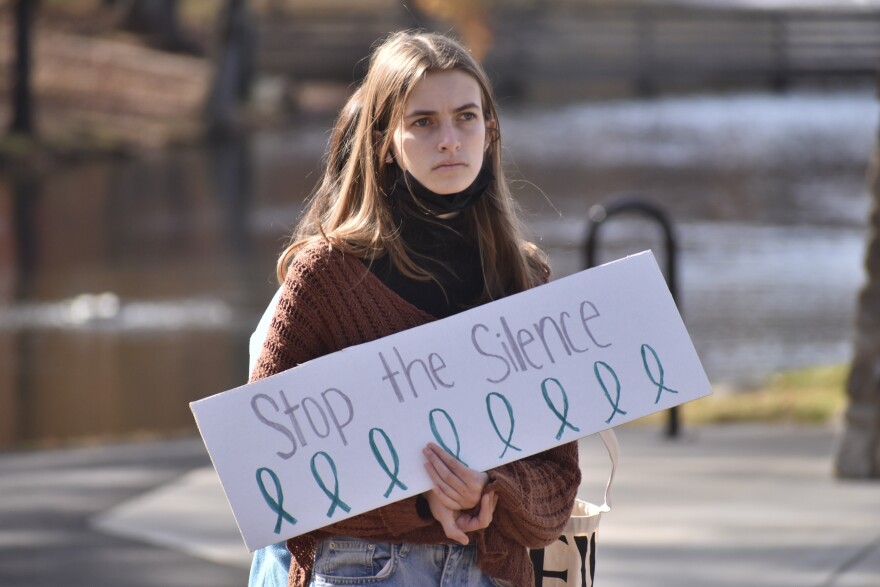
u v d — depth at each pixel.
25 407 28.89
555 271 46.84
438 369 7.47
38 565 15.73
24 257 54.34
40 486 19.88
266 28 166.38
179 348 36.22
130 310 42.47
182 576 15.33
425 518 7.32
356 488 7.31
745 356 34.06
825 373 29.33
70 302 44.06
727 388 28.39
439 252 7.65
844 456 18.62
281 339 7.45
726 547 15.55
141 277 49.00
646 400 7.67
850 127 117.56
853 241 55.34
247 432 7.31
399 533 7.36
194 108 120.44
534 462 7.59
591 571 8.05
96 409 28.62
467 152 7.41
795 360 33.41
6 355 35.38
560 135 112.12
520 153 96.75
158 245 57.44
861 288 18.52
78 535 17.03
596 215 22.25
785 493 17.97
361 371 7.39
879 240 18.27
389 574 7.31
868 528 16.14
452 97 7.41
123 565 15.75
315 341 7.47
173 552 16.25
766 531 16.17
